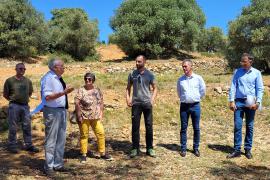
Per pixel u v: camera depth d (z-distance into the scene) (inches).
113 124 399.5
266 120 423.2
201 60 1170.6
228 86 525.7
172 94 511.2
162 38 1252.5
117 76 657.6
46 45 1342.3
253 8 858.8
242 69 300.2
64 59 1197.7
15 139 309.4
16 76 308.0
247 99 294.8
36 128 374.6
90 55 1341.0
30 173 262.8
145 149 321.4
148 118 298.7
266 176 263.0
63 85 262.4
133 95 297.1
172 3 1305.4
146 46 1261.1
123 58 1331.2
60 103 259.1
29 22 1237.1
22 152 311.4
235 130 301.7
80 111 285.1
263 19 842.8
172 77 665.6
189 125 402.9
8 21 1213.1
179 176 263.1
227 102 478.9
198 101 302.7
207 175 265.0
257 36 818.2
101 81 585.3
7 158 295.4
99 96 290.4
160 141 348.2
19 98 305.9
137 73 295.3
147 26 1234.6
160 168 277.7
